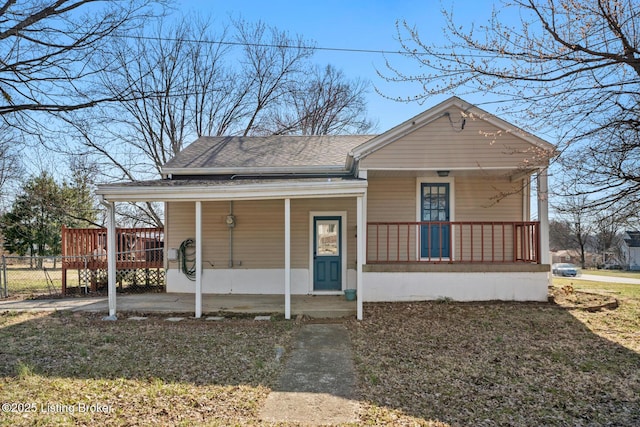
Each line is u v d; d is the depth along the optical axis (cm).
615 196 586
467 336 691
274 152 1292
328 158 1216
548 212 963
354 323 791
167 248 1184
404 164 966
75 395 447
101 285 1244
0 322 807
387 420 397
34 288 1359
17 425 376
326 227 1155
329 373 528
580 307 885
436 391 469
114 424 381
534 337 683
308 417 402
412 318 816
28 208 2381
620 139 560
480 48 542
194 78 2030
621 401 443
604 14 487
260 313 879
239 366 551
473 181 1126
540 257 964
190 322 805
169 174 1148
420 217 1124
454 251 1119
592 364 555
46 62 829
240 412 413
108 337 690
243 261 1164
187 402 434
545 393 464
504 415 409
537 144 923
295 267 1148
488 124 960
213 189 824
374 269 964
